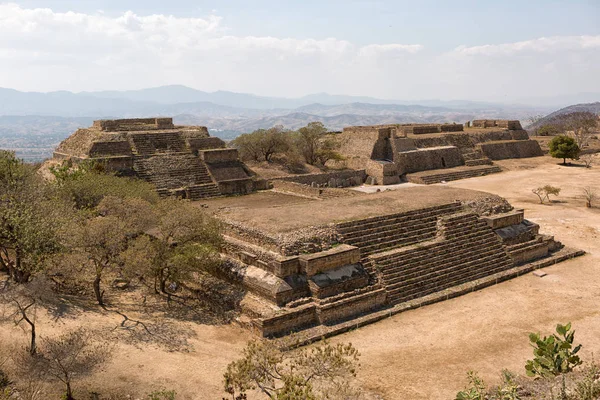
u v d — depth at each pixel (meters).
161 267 27.88
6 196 30.81
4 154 36.66
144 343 22.33
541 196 61.97
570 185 69.38
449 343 24.03
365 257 30.55
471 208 39.12
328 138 87.44
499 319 26.88
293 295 26.45
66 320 23.55
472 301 29.59
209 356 21.81
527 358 22.42
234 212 35.66
